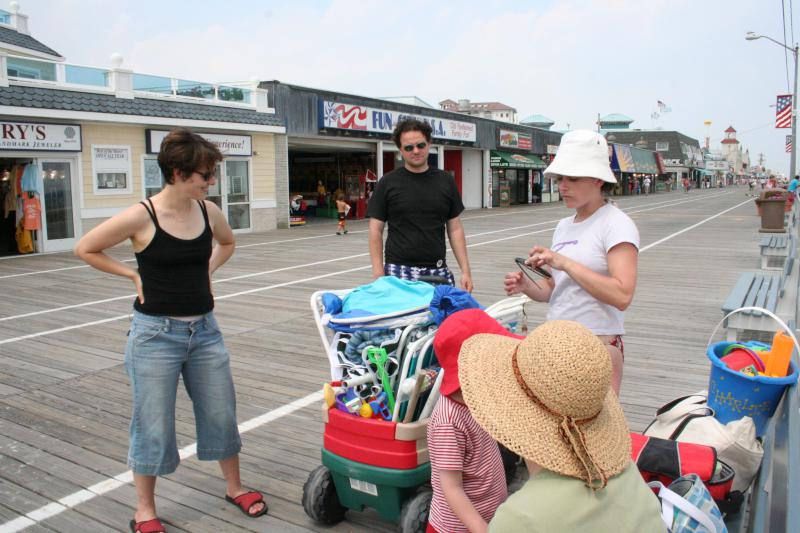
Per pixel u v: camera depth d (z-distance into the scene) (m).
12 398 4.88
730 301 5.65
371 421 2.73
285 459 3.84
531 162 36.94
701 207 33.22
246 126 18.36
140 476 2.99
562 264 2.60
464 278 4.05
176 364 2.95
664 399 4.73
